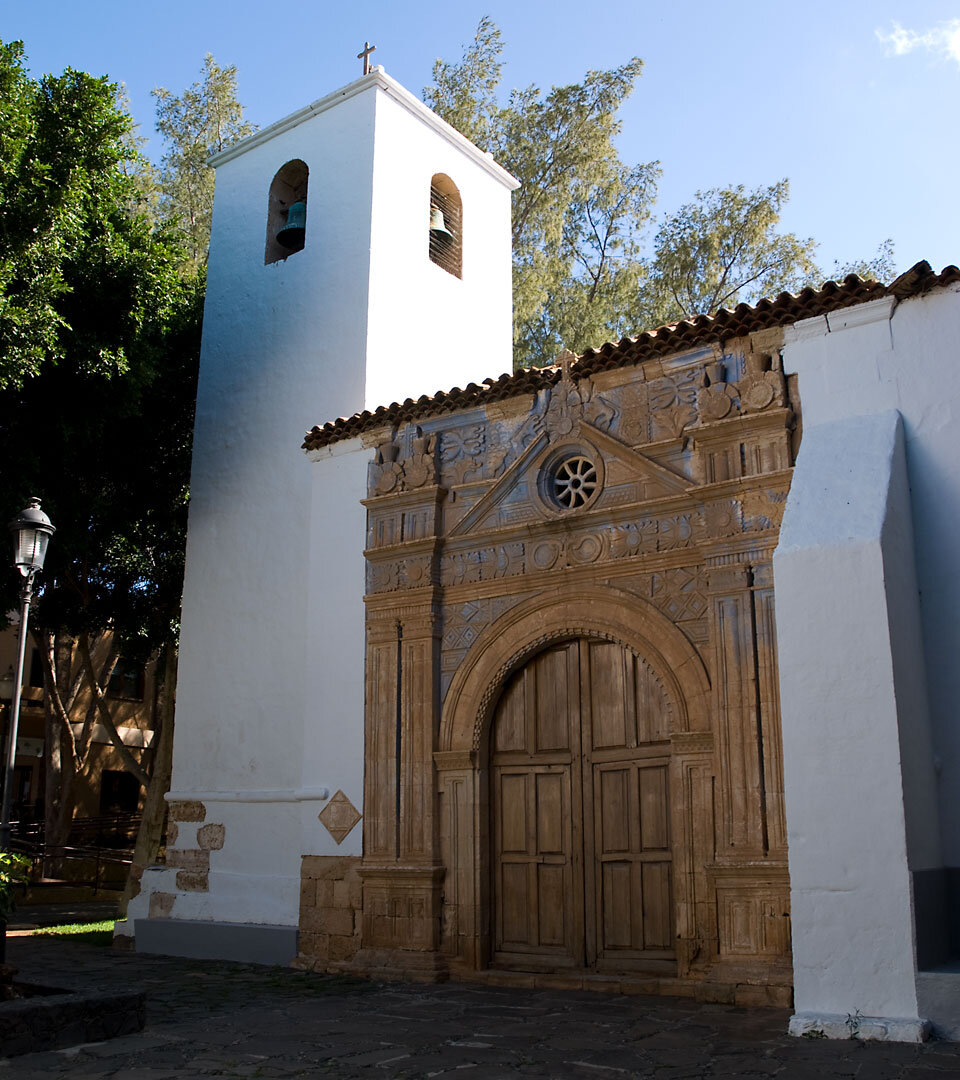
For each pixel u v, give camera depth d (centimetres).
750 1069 638
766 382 970
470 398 1175
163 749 1656
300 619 1291
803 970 749
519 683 1108
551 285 2433
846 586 786
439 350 1496
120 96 2688
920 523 873
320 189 1484
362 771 1164
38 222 1205
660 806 988
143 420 1552
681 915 931
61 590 1762
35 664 2681
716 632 949
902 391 905
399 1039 758
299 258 1468
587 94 2462
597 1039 744
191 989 1009
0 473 1289
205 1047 738
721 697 935
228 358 1493
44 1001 752
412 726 1134
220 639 1370
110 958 1248
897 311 924
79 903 2036
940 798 820
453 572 1156
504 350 1652
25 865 914
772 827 888
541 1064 670
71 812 2184
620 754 1025
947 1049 671
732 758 919
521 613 1092
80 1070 673
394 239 1448
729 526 963
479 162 1670
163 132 2689
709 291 2433
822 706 777
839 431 902
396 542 1195
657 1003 885
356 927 1127
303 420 1387
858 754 757
